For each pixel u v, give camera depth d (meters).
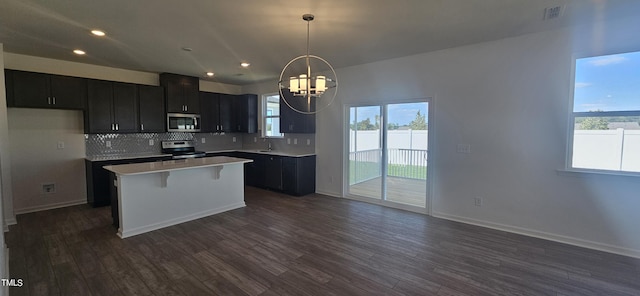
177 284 2.53
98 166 4.76
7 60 4.24
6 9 2.77
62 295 2.35
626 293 2.38
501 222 3.78
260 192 5.95
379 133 4.97
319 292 2.42
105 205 4.85
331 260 2.96
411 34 3.46
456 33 3.43
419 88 4.35
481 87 3.82
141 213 3.71
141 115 5.43
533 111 3.48
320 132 5.75
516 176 3.64
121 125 5.20
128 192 3.58
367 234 3.65
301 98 5.84
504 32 3.39
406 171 4.75
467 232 3.70
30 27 3.24
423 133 4.50
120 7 2.74
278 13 2.87
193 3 2.65
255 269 2.79
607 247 3.14
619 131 3.09
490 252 3.13
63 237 3.51
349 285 2.52
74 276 2.63
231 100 6.99
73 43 3.81
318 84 3.07
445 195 4.23
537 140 3.47
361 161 5.25
